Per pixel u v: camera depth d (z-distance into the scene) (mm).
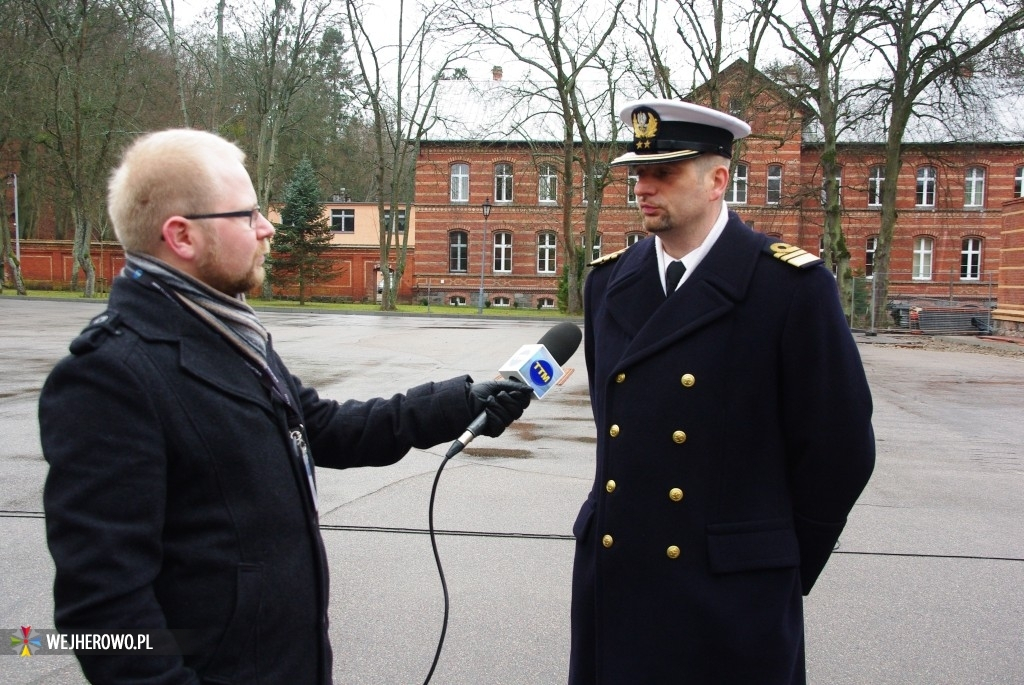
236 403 1834
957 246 42969
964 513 6129
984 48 25984
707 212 2357
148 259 1872
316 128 44594
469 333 22547
